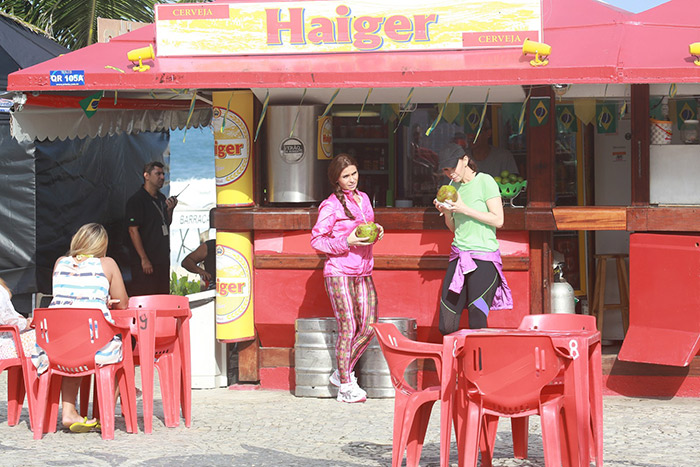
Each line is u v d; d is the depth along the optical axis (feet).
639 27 31.96
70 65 31.48
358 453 23.15
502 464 21.66
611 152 40.45
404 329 30.94
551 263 31.86
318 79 29.40
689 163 30.58
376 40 31.07
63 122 35.68
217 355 34.37
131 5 64.85
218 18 31.65
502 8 30.45
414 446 20.54
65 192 45.47
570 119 37.91
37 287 44.29
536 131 31.32
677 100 33.30
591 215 30.78
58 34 64.95
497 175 38.01
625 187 40.32
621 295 38.55
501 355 17.94
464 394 18.97
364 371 31.76
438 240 31.99
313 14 31.37
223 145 32.99
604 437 24.71
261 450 23.52
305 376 31.83
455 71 28.86
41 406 25.08
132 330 26.45
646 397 30.96
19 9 65.82
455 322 29.73
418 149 42.68
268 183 33.47
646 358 29.71
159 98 37.81
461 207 28.76
